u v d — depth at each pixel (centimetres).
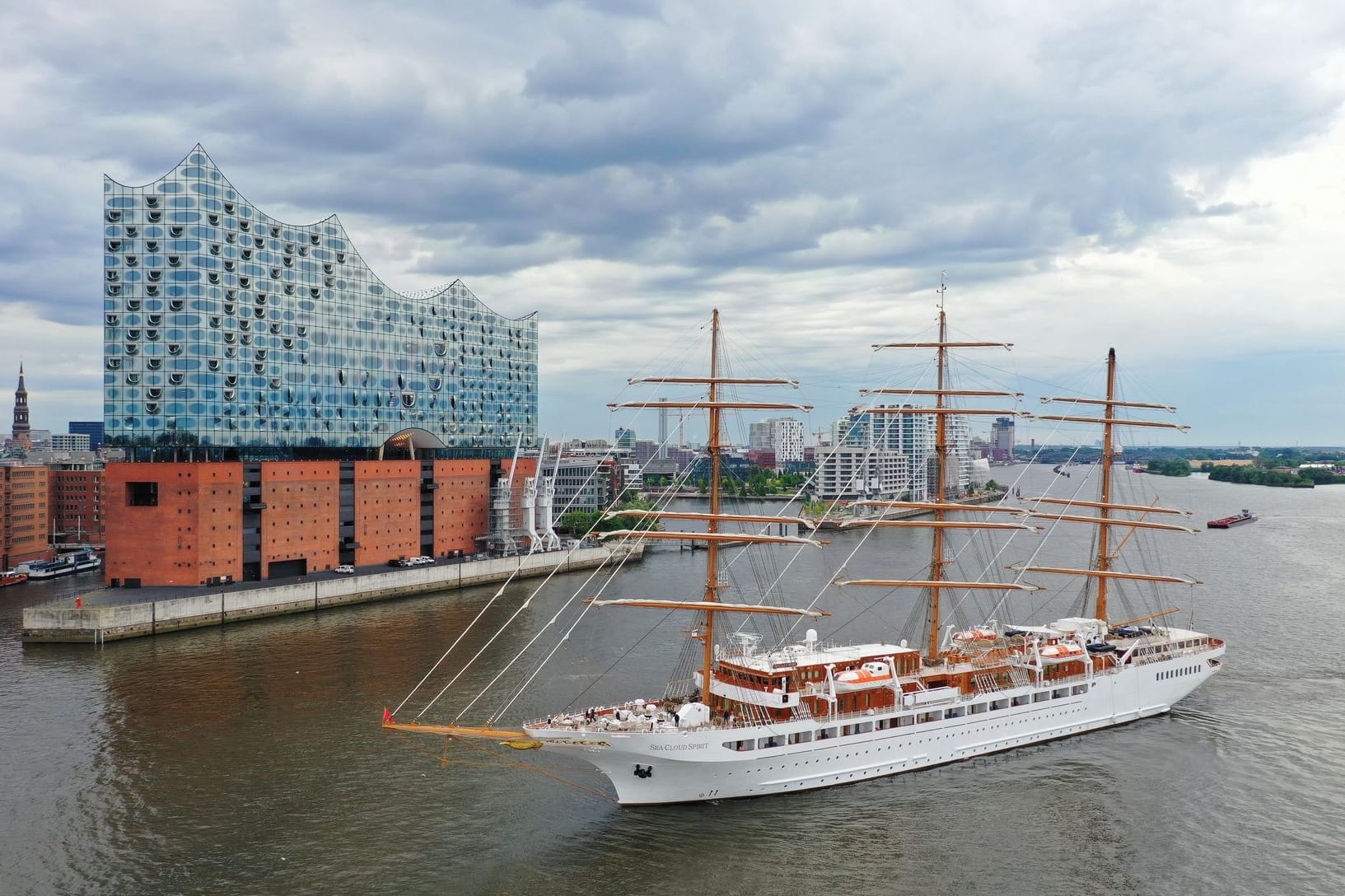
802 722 7544
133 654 12494
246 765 8150
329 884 6100
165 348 15912
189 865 6366
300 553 17238
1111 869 6303
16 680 11119
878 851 6575
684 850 6581
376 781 7788
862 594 16312
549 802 7381
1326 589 15938
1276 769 7981
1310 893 5962
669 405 8738
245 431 16675
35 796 7506
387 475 19038
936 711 8194
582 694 10238
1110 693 9156
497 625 14312
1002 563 19175
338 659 12031
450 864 6369
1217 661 10188
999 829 6906
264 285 17050
